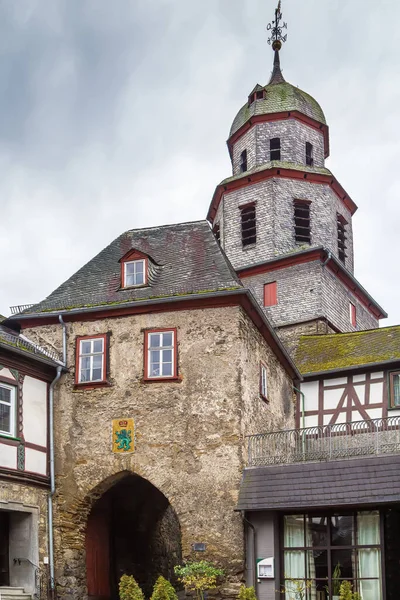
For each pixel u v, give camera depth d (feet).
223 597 59.52
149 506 77.82
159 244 76.69
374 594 57.88
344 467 60.18
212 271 69.97
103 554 70.13
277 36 132.16
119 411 66.13
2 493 60.39
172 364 65.98
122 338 67.97
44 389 67.36
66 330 69.72
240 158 123.65
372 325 126.52
